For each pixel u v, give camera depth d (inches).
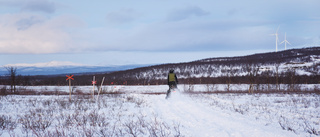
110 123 301.6
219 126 258.7
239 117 329.7
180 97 661.3
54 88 2388.0
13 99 735.1
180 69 6412.4
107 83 3555.6
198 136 213.5
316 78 2738.7
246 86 2208.4
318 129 243.8
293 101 602.2
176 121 297.6
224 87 2206.0
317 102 579.2
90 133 226.8
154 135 218.7
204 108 443.8
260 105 518.0
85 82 3511.3
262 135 213.5
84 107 492.1
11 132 249.8
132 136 220.5
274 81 2144.4
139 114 379.6
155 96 864.9
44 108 485.4
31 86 2615.7
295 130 240.2
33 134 237.5
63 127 273.4
